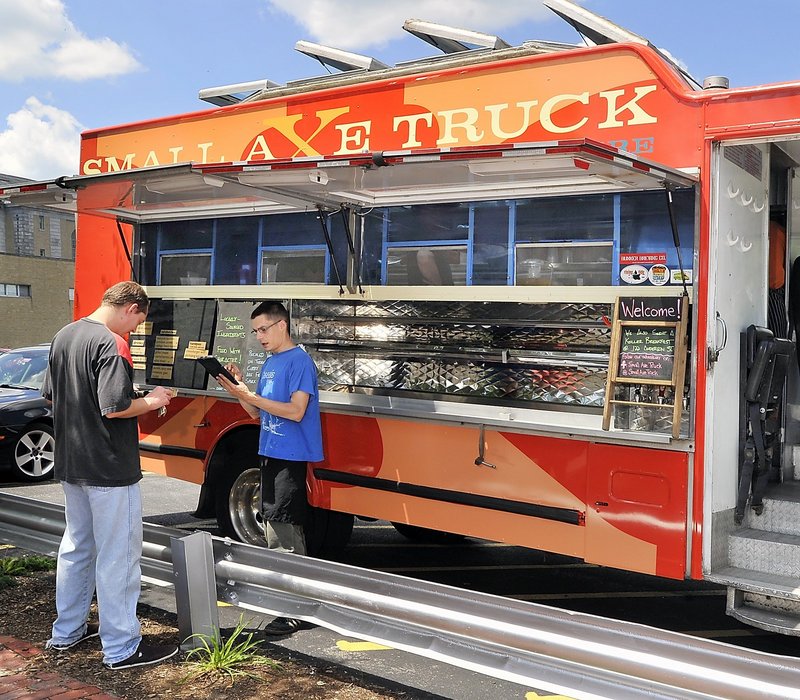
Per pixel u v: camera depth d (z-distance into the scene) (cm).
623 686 327
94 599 514
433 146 540
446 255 548
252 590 446
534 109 500
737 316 469
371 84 567
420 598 377
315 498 579
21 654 429
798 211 600
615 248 480
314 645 463
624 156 390
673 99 450
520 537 489
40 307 3884
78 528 430
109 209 673
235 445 636
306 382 501
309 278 614
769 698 287
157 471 684
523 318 509
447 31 588
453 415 509
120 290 423
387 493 544
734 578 425
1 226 3812
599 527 458
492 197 524
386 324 566
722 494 447
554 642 337
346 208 579
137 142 700
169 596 536
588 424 467
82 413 407
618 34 517
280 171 474
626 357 448
